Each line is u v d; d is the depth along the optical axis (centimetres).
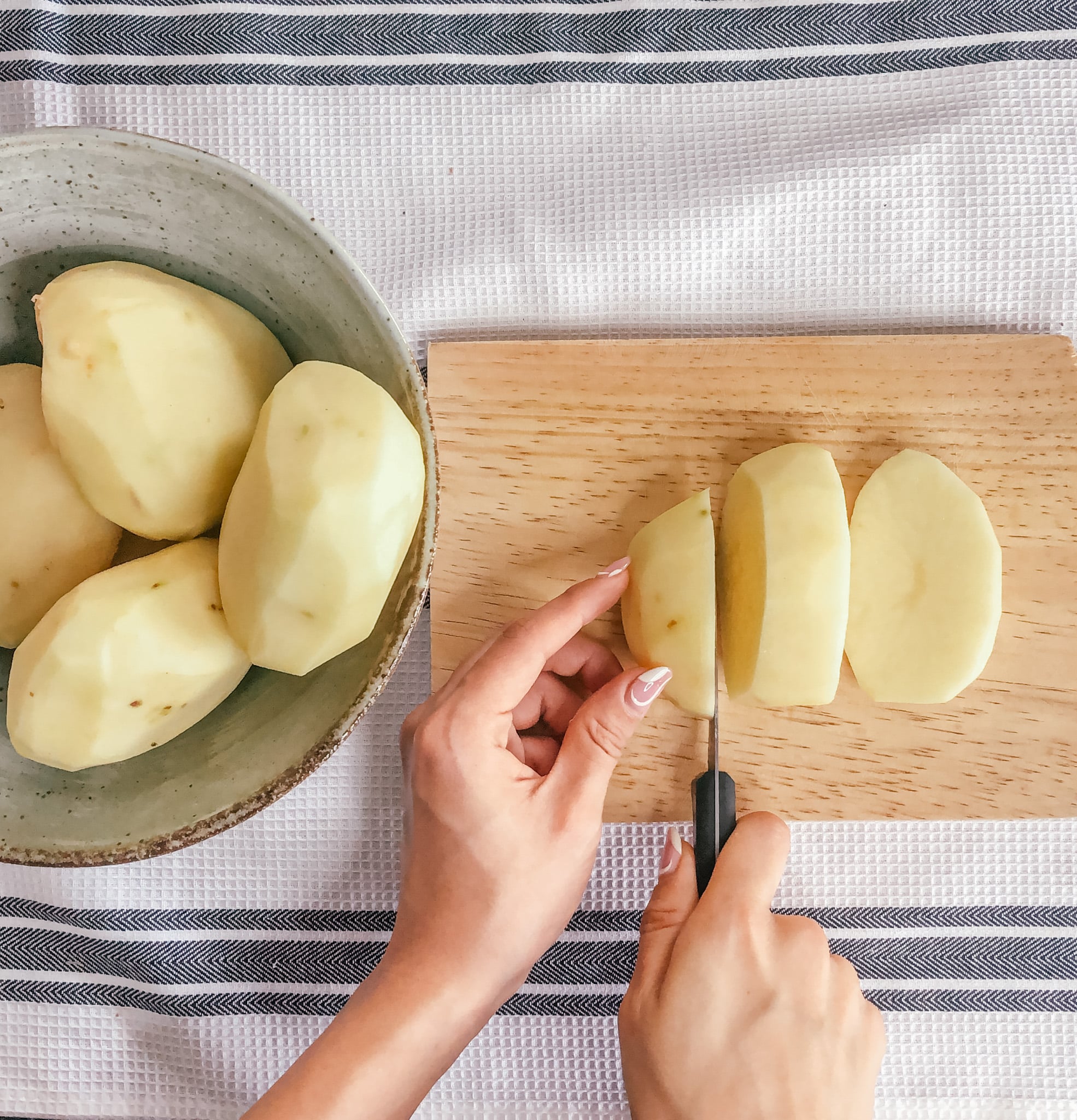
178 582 33
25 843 34
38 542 34
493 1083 42
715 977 36
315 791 42
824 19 43
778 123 44
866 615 41
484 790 35
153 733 33
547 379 42
